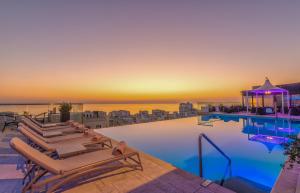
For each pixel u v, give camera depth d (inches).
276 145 256.1
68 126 241.3
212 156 219.8
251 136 315.0
